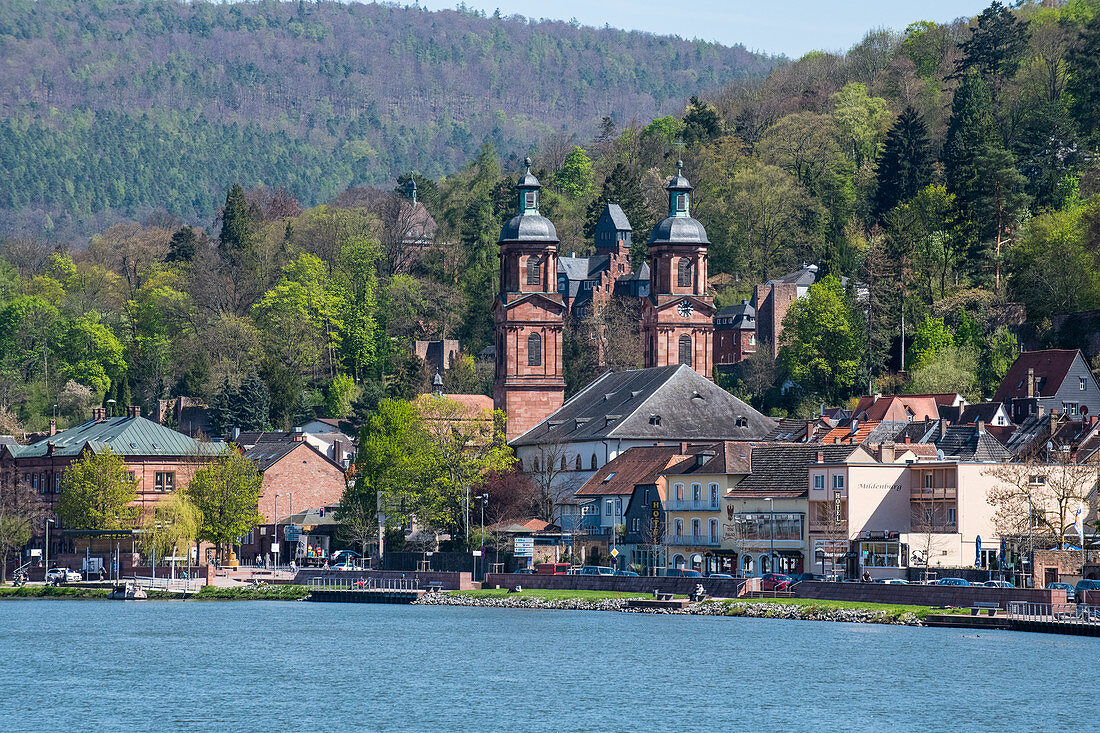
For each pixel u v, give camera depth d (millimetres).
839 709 198875
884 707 199750
